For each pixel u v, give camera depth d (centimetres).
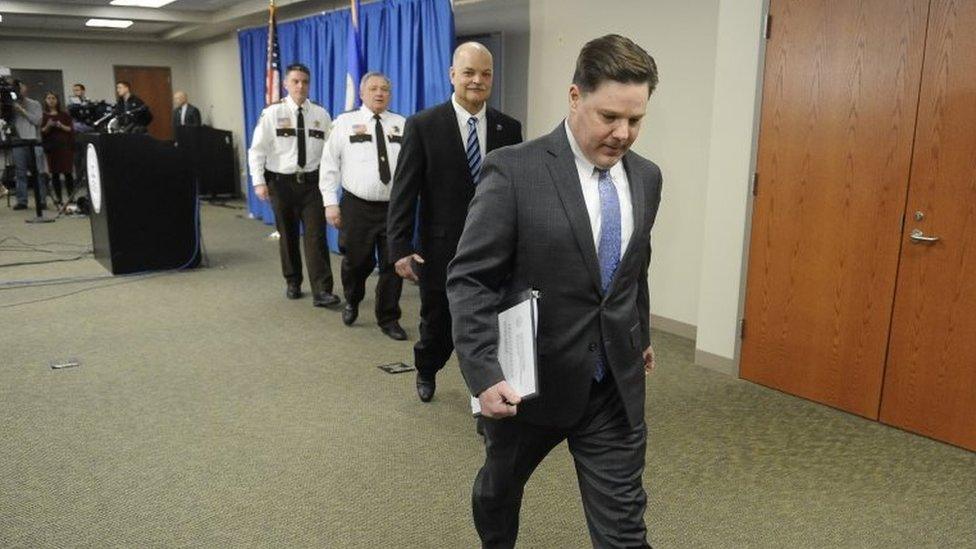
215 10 886
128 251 524
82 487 229
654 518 214
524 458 140
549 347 128
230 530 206
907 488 234
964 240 252
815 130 290
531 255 126
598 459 134
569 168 126
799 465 249
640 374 135
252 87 793
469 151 249
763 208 313
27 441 261
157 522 209
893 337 276
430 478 237
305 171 440
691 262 393
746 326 327
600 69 115
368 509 218
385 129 374
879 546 202
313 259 446
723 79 323
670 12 380
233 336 388
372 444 261
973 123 244
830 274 293
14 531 203
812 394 306
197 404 296
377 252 391
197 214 550
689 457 253
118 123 877
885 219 273
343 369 339
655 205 139
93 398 301
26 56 1091
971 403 258
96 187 524
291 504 220
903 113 262
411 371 335
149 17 881
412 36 509
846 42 275
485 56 241
